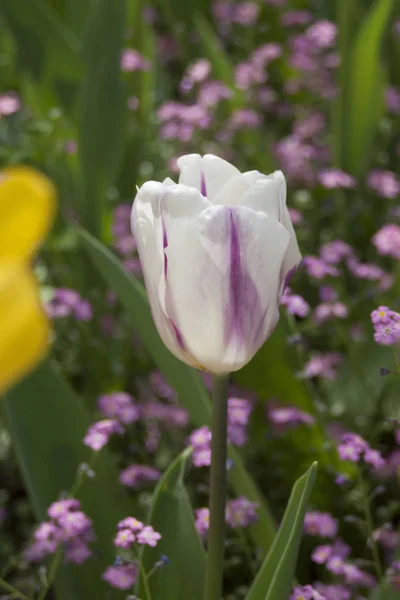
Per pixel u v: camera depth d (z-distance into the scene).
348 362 0.98
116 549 0.77
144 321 0.75
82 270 1.11
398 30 1.45
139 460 0.94
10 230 0.27
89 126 1.05
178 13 1.67
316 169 1.33
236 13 1.59
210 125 1.34
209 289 0.55
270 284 0.56
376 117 1.23
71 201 1.14
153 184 0.56
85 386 1.06
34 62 1.29
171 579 0.68
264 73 1.48
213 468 0.59
